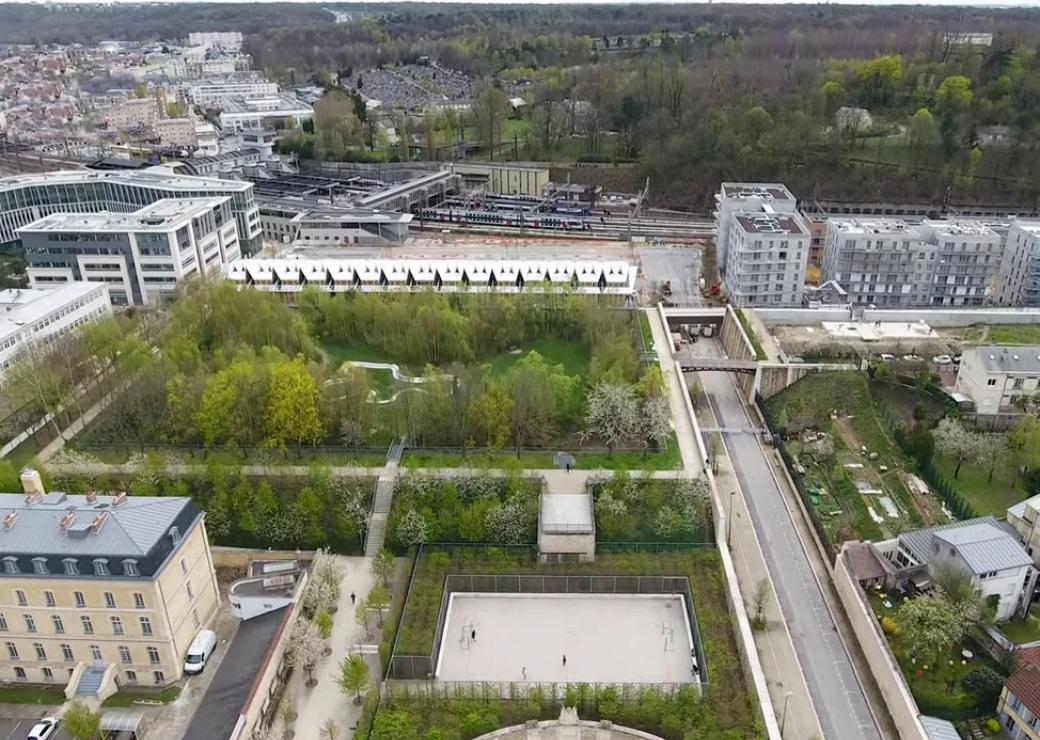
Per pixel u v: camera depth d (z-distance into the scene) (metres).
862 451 172.38
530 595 132.62
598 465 155.88
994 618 121.88
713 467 168.88
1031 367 170.88
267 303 198.50
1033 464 151.00
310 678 114.81
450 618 127.81
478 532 138.75
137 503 116.19
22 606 109.25
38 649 112.31
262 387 157.12
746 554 145.62
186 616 115.69
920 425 162.75
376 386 187.12
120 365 173.12
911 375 190.12
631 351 185.75
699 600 127.75
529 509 142.50
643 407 166.50
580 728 106.75
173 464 151.75
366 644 120.94
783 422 183.62
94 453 158.25
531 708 108.06
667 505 144.50
